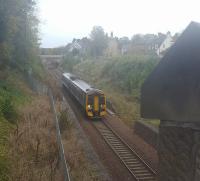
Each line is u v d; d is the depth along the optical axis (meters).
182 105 5.72
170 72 5.88
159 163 7.04
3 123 13.87
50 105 24.25
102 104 26.17
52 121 18.56
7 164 10.10
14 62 30.16
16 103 18.73
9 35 22.62
